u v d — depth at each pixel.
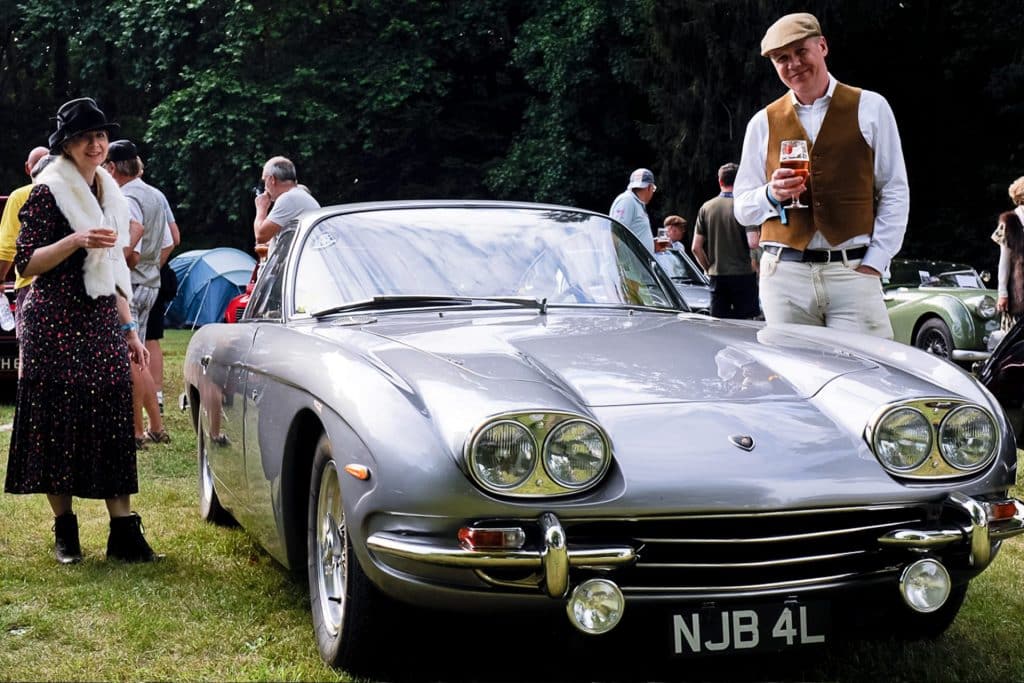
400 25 24.00
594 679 3.09
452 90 25.41
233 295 20.80
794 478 2.75
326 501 3.21
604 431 2.71
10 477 4.23
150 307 7.41
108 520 5.09
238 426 3.98
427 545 2.66
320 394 3.06
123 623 3.50
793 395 3.11
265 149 23.89
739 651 2.78
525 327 3.56
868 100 4.56
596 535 2.69
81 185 4.25
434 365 2.98
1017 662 3.22
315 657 3.19
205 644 3.32
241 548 4.47
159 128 23.92
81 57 26.75
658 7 19.14
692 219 19.89
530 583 2.67
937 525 2.89
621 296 4.09
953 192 21.33
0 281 4.82
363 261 3.96
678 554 2.77
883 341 3.63
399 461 2.72
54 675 3.08
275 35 23.95
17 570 4.16
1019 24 19.62
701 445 2.79
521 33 23.17
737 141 19.11
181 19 24.50
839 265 4.63
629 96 22.47
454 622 3.36
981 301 11.02
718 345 3.48
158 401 7.41
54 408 4.21
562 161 22.28
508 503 2.64
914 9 20.42
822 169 4.57
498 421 2.64
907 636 3.43
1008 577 4.11
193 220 26.12
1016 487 5.78
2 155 28.84
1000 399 5.76
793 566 2.82
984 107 20.81
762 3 18.66
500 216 4.31
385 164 25.41
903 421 2.91
